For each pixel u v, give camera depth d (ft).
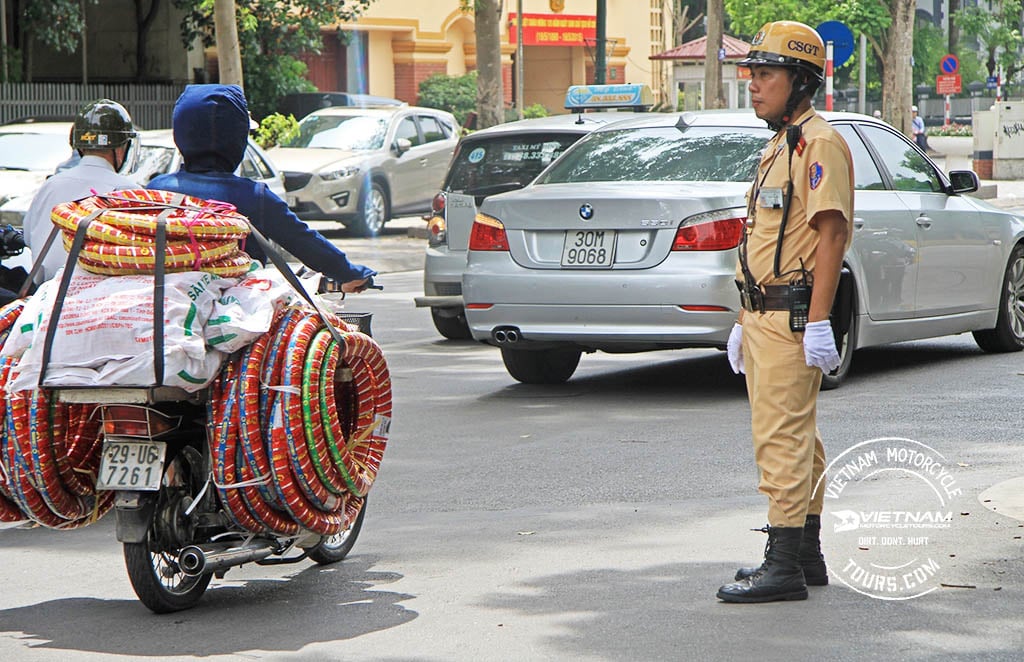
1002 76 362.53
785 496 29.66
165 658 27.78
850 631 28.04
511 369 58.49
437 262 70.74
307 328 30.27
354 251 121.60
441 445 47.42
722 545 34.53
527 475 42.80
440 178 141.28
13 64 162.40
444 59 250.16
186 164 33.65
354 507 32.68
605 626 28.78
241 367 29.66
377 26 238.48
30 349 29.25
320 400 30.04
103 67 189.47
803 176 29.14
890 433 46.70
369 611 30.45
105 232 28.89
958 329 61.57
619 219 51.70
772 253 29.40
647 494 39.96
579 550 34.53
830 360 28.99
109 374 28.78
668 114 61.31
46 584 33.24
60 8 162.50
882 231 56.03
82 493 30.99
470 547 35.19
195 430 30.78
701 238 50.70
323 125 138.62
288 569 33.96
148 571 29.94
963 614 28.94
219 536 31.07
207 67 206.18
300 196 128.47
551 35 268.21
